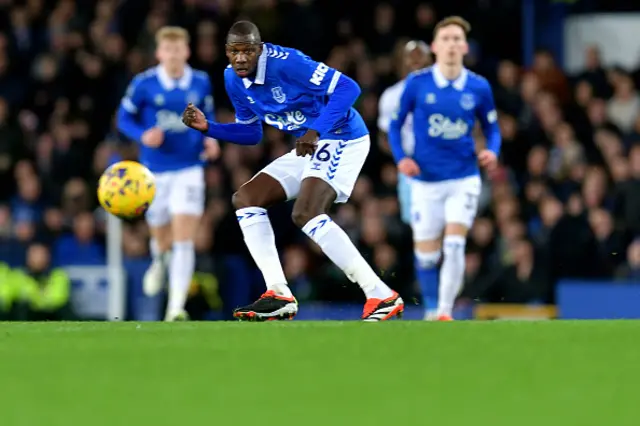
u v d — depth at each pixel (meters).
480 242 44.97
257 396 13.22
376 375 14.88
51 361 16.39
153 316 44.03
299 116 25.00
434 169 34.66
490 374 14.95
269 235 26.05
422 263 36.12
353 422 11.53
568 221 44.94
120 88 55.44
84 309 43.41
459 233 34.50
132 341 19.11
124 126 38.75
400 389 13.71
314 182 25.34
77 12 58.66
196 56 55.25
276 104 24.91
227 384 14.17
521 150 52.03
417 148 34.88
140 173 29.92
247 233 25.94
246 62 24.39
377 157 52.09
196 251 45.44
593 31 59.47
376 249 44.94
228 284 44.59
